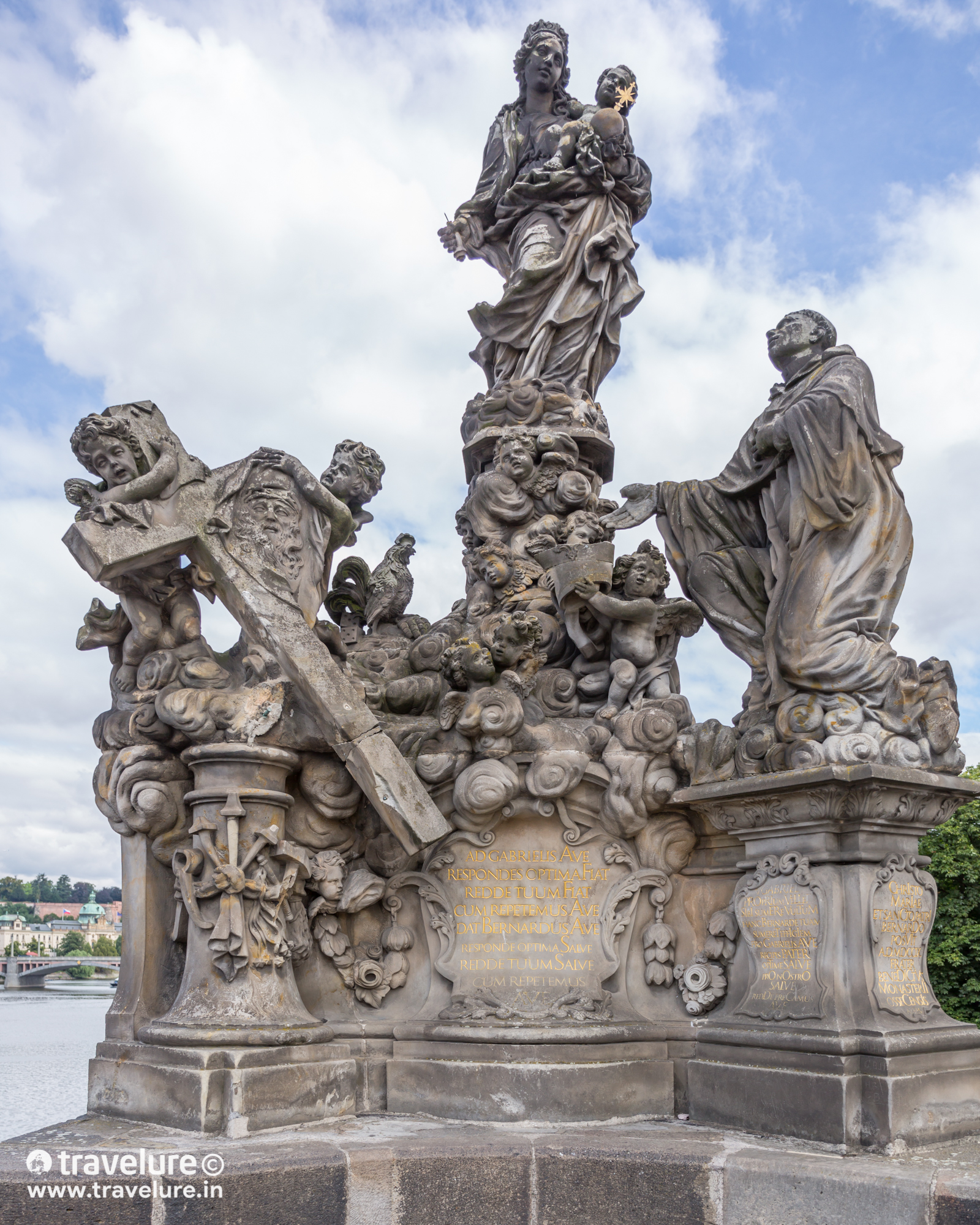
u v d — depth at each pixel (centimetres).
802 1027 573
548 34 942
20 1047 1282
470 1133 563
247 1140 534
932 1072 562
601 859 656
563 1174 521
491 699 648
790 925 596
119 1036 612
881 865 593
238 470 663
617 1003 637
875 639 627
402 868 663
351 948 655
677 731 657
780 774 595
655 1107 617
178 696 618
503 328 895
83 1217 465
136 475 629
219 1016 574
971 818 1819
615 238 891
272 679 640
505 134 941
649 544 707
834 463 631
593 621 718
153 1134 545
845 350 679
